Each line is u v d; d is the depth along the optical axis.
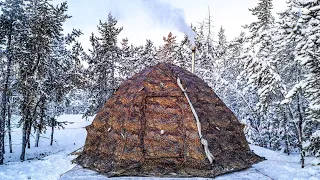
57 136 27.34
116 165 6.78
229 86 19.62
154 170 6.66
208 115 7.62
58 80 17.62
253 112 18.70
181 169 6.68
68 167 10.84
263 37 12.23
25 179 9.06
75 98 43.41
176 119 7.23
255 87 13.17
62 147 21.73
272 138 18.58
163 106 7.42
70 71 18.72
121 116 7.49
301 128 11.38
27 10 16.95
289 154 15.07
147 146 6.97
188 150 6.88
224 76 21.84
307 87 9.15
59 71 17.84
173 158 6.86
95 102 22.88
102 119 8.20
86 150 8.19
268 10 16.41
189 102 7.36
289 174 8.87
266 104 11.94
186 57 25.23
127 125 7.16
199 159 6.74
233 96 21.72
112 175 6.53
